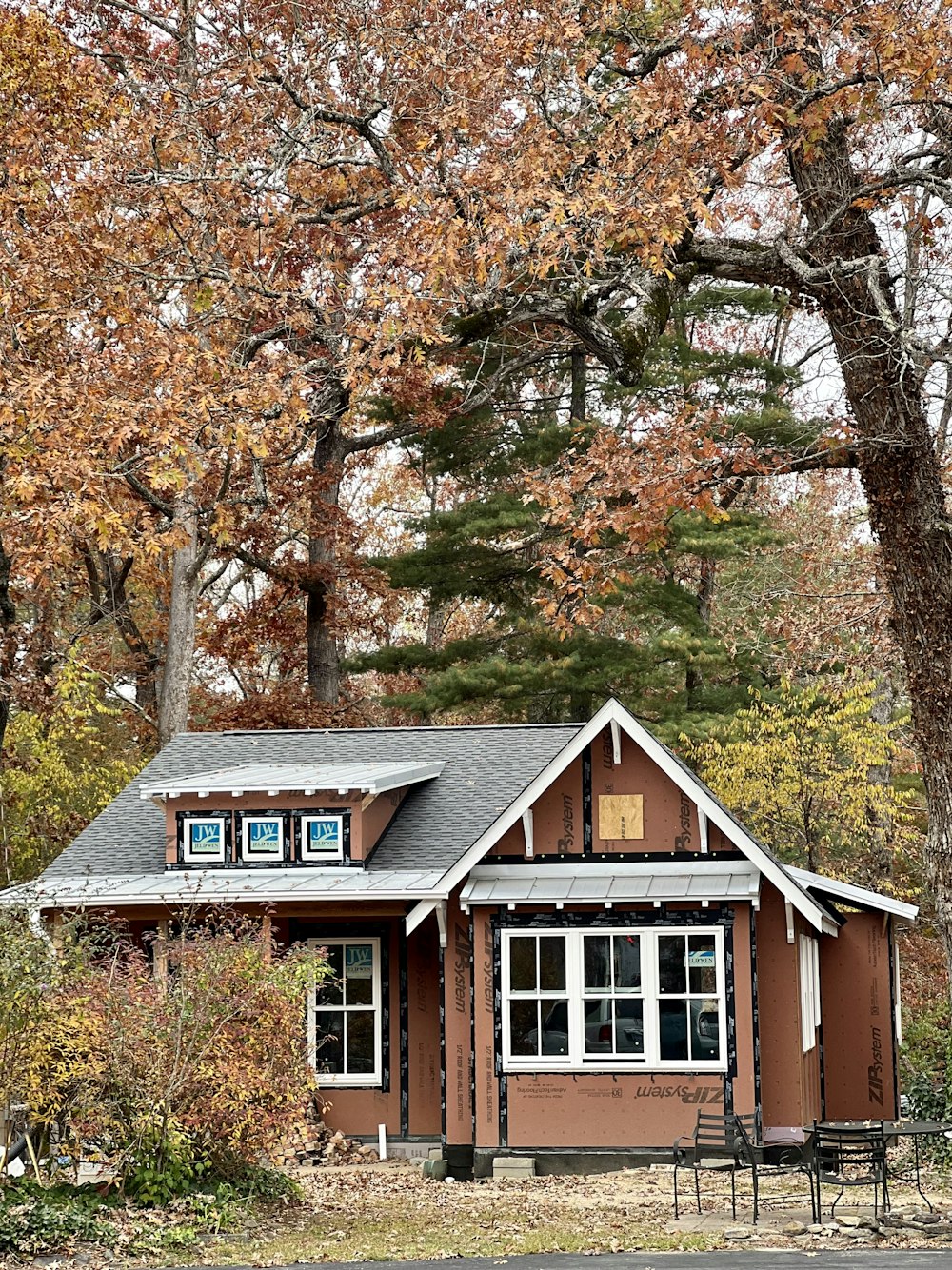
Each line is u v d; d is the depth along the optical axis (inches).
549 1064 770.8
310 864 871.1
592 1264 485.7
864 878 1249.4
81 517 878.4
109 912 863.1
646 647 1322.6
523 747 1013.8
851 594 859.4
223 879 864.9
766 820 1243.8
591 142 673.0
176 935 880.3
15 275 906.7
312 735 1055.6
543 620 1334.9
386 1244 537.3
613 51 677.9
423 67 835.4
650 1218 601.6
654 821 797.9
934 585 631.8
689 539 1238.3
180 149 943.7
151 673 1477.6
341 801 872.9
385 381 1327.5
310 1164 809.5
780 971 790.5
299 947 713.6
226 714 1462.8
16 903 610.2
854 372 634.2
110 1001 597.3
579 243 652.1
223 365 916.6
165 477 864.9
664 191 601.3
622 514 634.2
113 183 943.0
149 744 1517.0
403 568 1407.5
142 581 1483.8
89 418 866.1
